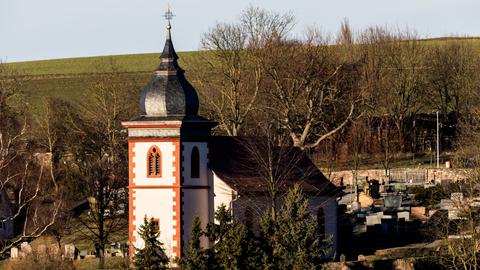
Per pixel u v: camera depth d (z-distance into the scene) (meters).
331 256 173.00
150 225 152.62
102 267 169.88
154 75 169.38
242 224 153.88
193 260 146.62
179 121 165.88
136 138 168.00
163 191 166.62
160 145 166.88
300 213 149.50
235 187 168.62
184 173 167.00
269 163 170.00
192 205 167.88
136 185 168.00
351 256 171.38
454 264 156.25
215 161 171.12
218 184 169.38
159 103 167.50
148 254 151.38
